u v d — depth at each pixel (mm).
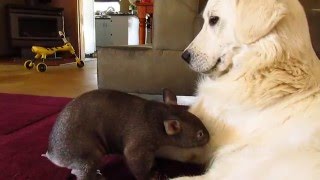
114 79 1054
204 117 542
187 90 996
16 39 2668
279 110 458
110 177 554
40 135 781
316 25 948
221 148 489
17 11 2656
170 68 991
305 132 415
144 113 502
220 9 530
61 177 552
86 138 480
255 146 452
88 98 506
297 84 458
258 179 399
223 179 434
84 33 3229
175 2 942
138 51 1010
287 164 379
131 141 486
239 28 486
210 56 554
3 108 1053
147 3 1815
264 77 472
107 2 4594
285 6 465
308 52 482
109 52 1036
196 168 539
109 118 498
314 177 346
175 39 968
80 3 2912
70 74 1956
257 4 471
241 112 485
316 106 441
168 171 532
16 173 564
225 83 522
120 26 4223
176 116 505
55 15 2801
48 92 1373
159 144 496
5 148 686
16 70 2074
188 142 497
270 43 469
